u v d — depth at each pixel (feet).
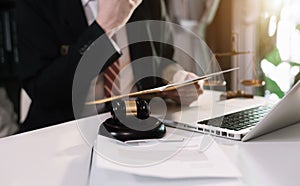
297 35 4.89
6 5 5.50
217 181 1.60
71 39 4.32
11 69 5.59
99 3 3.69
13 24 5.54
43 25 4.26
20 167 1.86
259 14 5.26
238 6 5.89
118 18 3.64
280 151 1.95
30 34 4.24
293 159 1.83
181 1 7.07
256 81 4.11
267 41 5.03
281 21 5.02
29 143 2.21
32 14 4.23
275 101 3.34
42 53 4.26
